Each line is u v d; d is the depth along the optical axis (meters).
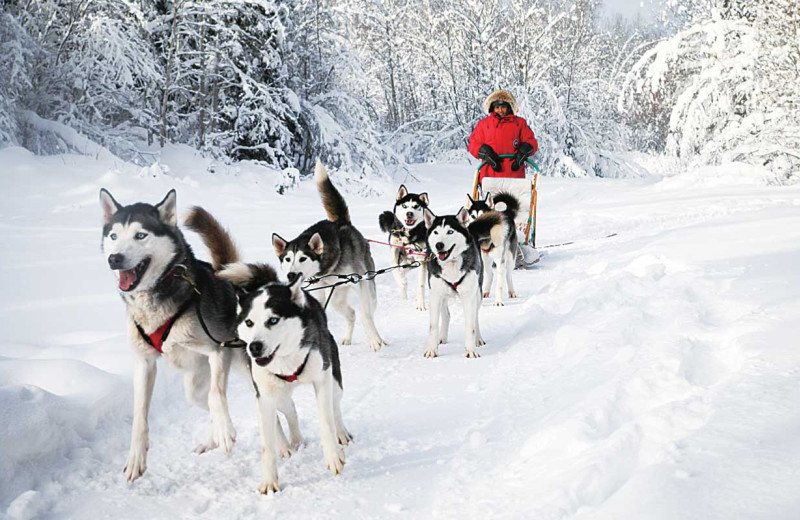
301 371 3.22
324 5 19.64
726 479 2.18
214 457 3.60
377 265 9.12
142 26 15.42
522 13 24.95
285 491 3.16
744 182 18.73
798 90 19.23
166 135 17.30
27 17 14.38
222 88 17.73
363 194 17.20
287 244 5.55
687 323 4.48
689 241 8.28
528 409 3.79
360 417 4.07
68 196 11.70
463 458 3.29
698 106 21.36
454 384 4.58
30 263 7.62
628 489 2.29
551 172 23.47
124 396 4.08
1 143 12.86
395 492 3.05
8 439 3.16
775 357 3.30
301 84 19.50
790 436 2.39
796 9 19.28
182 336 3.46
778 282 5.08
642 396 3.41
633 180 22.38
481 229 6.26
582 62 27.06
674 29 29.36
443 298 5.56
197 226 4.05
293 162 18.14
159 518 2.94
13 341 4.85
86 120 15.34
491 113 9.80
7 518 2.85
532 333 5.56
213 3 16.69
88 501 3.10
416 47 26.69
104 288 6.71
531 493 2.64
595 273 7.53
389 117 29.00
